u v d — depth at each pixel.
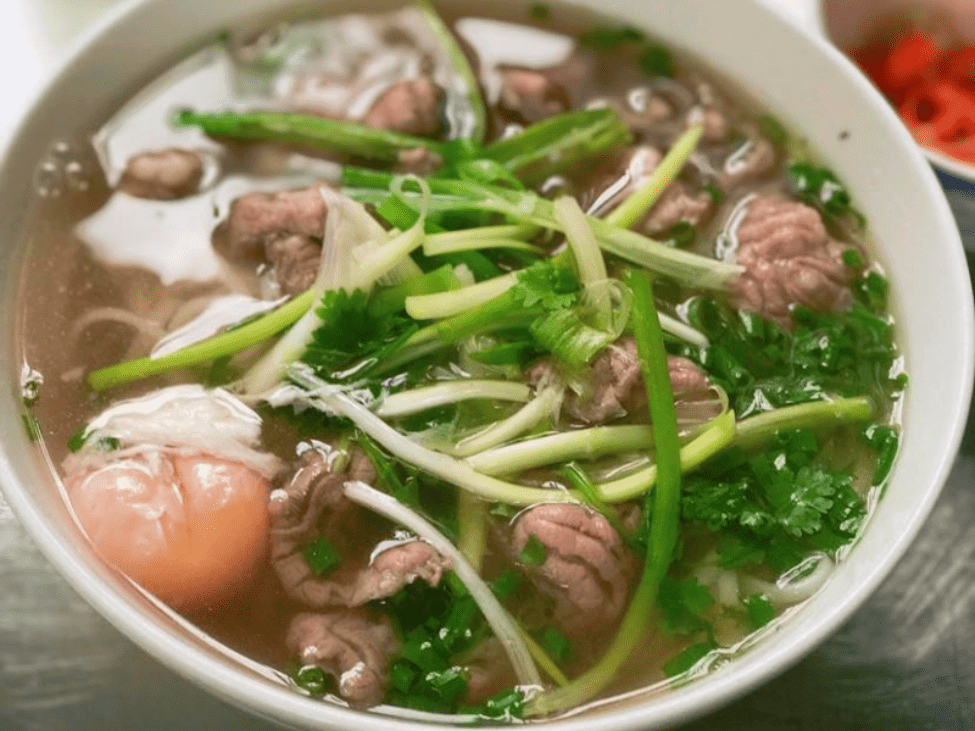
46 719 0.30
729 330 0.32
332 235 0.30
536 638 0.28
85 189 0.33
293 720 0.24
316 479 0.29
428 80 0.35
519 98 0.35
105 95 0.34
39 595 0.32
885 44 0.40
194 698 0.30
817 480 0.29
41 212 0.32
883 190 0.33
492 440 0.29
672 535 0.28
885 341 0.32
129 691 0.31
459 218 0.32
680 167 0.34
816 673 0.31
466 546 0.29
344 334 0.30
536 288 0.30
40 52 0.39
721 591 0.29
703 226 0.33
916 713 0.31
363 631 0.28
